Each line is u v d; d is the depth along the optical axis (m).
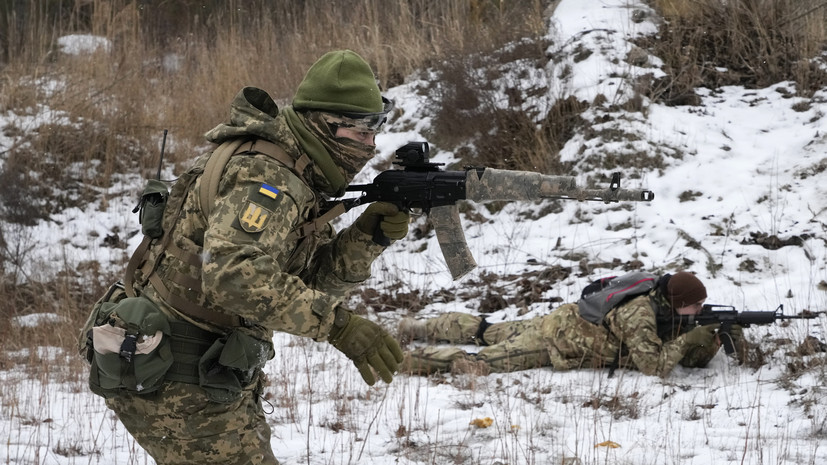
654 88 9.10
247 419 2.65
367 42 11.70
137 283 2.68
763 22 9.76
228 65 11.52
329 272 3.02
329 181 2.70
